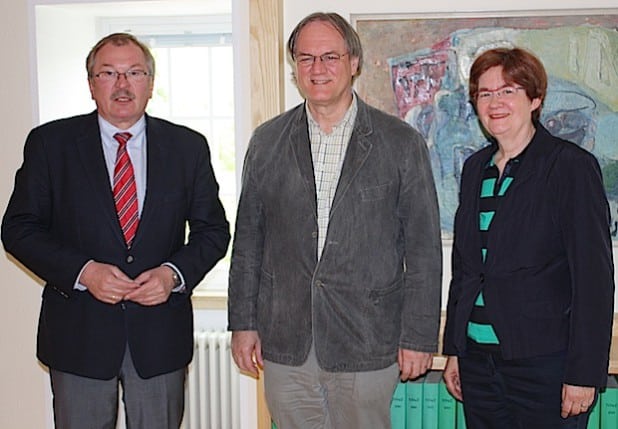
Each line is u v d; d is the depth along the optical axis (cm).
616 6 242
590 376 167
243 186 203
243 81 253
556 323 173
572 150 172
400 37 250
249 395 266
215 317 293
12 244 192
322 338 189
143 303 188
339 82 184
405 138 189
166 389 201
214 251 203
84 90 293
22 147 271
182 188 201
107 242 192
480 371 183
